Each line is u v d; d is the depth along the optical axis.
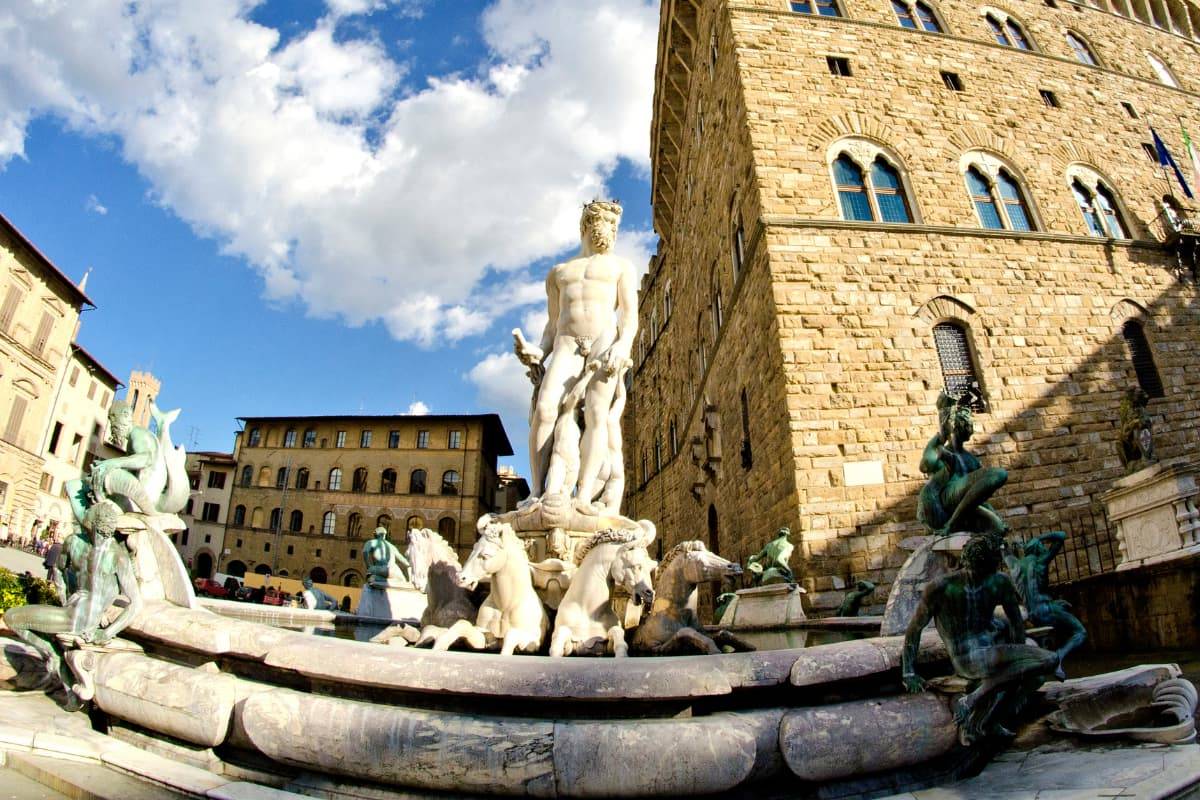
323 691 4.29
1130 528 11.12
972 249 18.95
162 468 6.03
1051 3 26.83
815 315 17.20
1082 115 23.12
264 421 68.19
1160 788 3.48
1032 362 17.95
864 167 19.83
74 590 5.71
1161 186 22.69
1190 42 28.98
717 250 25.11
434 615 6.62
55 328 46.47
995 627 4.18
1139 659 8.93
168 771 4.22
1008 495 16.55
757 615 10.74
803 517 15.30
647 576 5.50
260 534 64.06
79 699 5.13
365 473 65.19
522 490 85.06
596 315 8.77
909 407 16.58
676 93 33.06
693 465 31.02
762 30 21.59
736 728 3.67
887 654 4.35
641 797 3.61
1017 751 4.69
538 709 3.89
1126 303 19.42
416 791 3.81
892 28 22.42
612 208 9.13
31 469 44.41
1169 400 18.50
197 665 4.93
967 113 21.56
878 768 3.93
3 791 4.04
